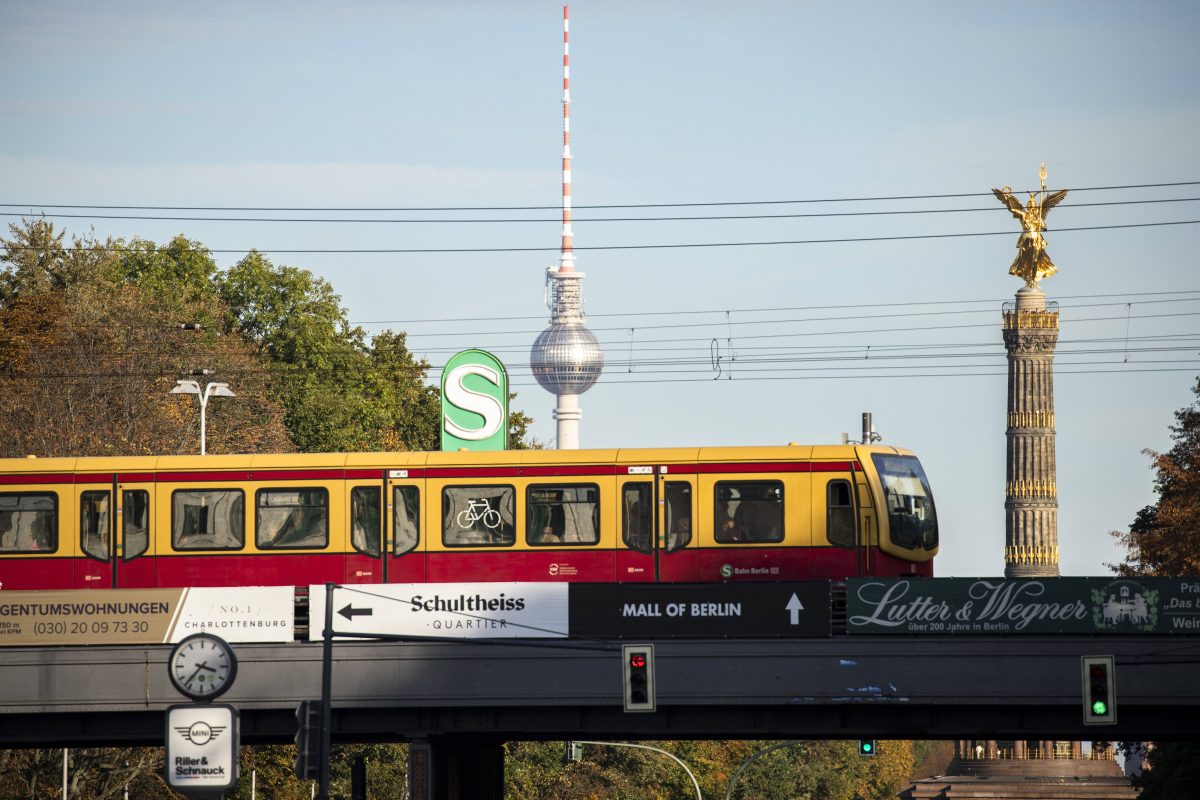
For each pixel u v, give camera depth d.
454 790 92.75
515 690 84.44
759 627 83.69
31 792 143.12
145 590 85.81
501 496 89.88
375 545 90.06
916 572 90.31
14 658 85.62
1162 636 81.81
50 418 160.62
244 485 90.94
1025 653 82.38
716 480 89.31
